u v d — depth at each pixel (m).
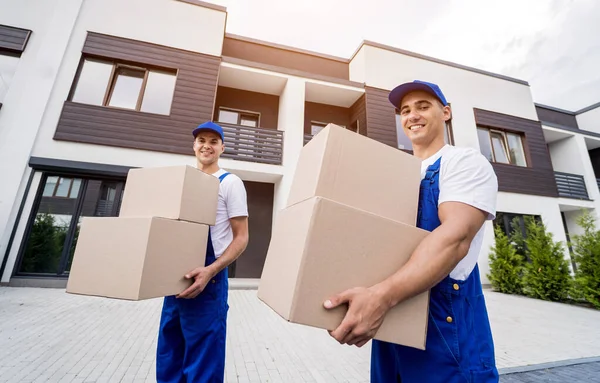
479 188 0.74
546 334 3.11
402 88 1.06
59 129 4.91
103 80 5.44
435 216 0.83
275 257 0.81
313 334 2.94
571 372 2.16
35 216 4.62
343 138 0.77
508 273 5.87
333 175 0.72
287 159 6.13
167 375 1.37
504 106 8.07
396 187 0.81
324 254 0.62
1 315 2.95
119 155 5.13
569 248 6.95
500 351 2.60
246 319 3.37
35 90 4.95
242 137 6.07
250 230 6.51
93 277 1.13
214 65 6.10
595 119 9.62
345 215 0.66
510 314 4.03
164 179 1.35
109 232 1.17
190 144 5.56
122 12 5.78
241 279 6.04
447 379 0.71
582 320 3.72
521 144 7.97
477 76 8.08
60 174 4.84
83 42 5.42
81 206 4.84
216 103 6.95
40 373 1.86
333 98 7.54
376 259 0.67
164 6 6.07
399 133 7.15
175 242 1.20
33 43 5.21
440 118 1.03
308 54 7.96
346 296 0.60
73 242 4.70
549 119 9.83
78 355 2.16
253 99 7.23
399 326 0.65
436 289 0.79
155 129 5.41
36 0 5.41
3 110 4.77
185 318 1.33
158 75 5.79
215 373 1.30
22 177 4.59
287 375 2.02
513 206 7.04
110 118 5.20
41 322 2.84
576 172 8.40
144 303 3.88
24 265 4.44
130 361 2.10
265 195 6.78
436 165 0.89
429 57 7.84
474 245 0.84
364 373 2.09
